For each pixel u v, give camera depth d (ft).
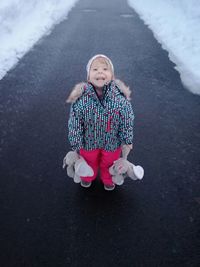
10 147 11.67
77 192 9.78
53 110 14.16
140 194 9.77
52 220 8.87
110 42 24.04
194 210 9.28
